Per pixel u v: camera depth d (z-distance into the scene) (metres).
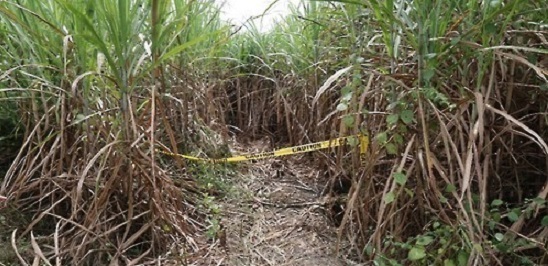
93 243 1.39
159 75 1.92
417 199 1.38
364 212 1.48
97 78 1.44
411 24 1.26
